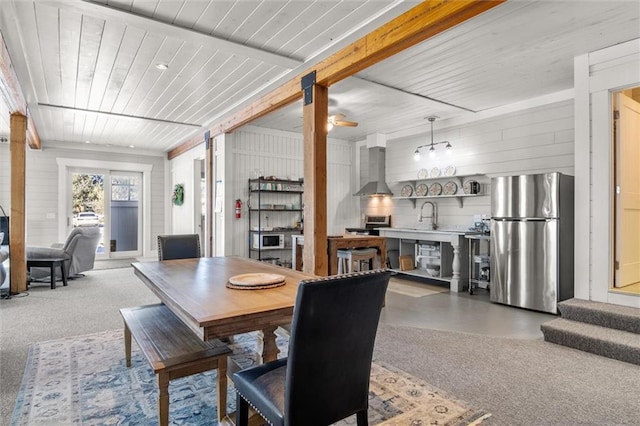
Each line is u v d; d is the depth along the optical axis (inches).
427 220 261.4
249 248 267.6
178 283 94.7
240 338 135.3
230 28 126.9
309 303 52.7
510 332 143.3
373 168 292.4
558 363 113.3
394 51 122.7
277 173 283.3
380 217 297.1
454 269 215.9
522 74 167.8
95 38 133.5
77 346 126.2
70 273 236.5
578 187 148.9
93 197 346.0
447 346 127.7
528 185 173.0
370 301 60.4
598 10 116.2
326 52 142.1
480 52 145.3
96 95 196.9
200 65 156.8
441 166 251.0
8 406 87.6
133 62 154.2
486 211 225.5
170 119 246.1
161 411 75.0
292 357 54.2
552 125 193.8
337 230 312.2
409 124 260.7
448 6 99.7
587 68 146.3
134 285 225.8
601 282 143.1
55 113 229.8
